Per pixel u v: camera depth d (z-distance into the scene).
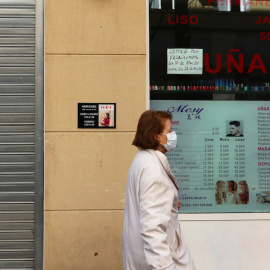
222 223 5.29
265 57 5.41
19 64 5.22
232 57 5.39
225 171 5.35
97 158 5.09
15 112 5.21
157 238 2.85
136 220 3.13
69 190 5.06
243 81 5.39
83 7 5.11
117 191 5.09
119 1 5.14
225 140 5.36
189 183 5.33
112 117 5.11
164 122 3.32
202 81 5.36
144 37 5.15
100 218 5.07
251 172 5.36
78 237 5.06
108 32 5.13
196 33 5.37
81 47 5.11
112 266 5.07
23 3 5.21
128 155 5.11
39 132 5.17
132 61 5.14
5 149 5.20
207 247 5.27
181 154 5.34
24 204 5.18
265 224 5.31
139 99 5.14
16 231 5.17
